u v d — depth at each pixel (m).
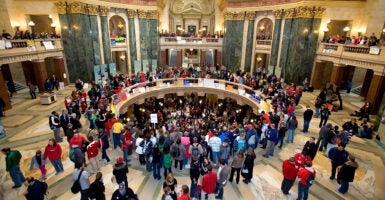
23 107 12.79
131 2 20.70
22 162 7.80
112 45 20.31
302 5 16.09
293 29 17.20
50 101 13.22
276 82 16.03
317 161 8.11
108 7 19.08
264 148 8.95
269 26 24.53
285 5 17.84
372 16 15.56
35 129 10.20
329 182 7.05
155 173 7.02
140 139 7.45
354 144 9.47
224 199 6.30
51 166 7.64
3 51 12.16
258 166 7.81
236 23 21.95
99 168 7.50
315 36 16.55
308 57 17.00
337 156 6.81
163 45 23.55
